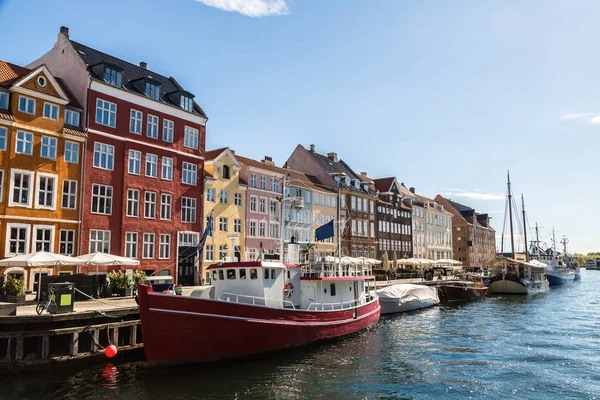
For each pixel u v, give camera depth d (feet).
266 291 72.18
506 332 94.43
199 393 51.96
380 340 84.28
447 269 212.43
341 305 86.38
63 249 94.48
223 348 62.64
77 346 62.08
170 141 118.52
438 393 54.80
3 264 70.08
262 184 153.38
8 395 50.52
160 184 114.62
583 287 247.09
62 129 95.91
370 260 153.79
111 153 104.88
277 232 157.99
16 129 88.94
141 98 111.86
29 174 90.22
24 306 70.33
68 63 106.93
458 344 81.61
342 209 197.67
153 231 111.75
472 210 326.44
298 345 72.02
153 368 59.41
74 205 97.30
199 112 129.39
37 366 58.80
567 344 82.43
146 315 58.44
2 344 58.90
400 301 124.77
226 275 74.02
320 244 178.81
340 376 60.23
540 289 200.34
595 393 55.47
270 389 54.08
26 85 91.20
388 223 231.30
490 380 60.13
